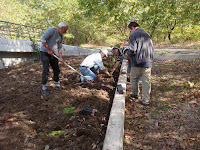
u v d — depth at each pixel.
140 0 9.18
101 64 4.62
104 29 16.42
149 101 3.89
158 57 8.16
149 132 2.86
